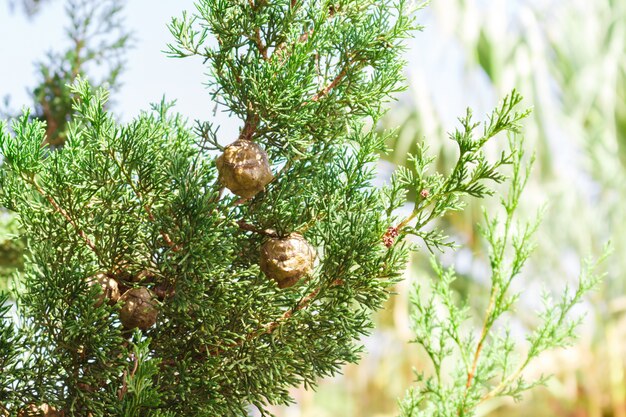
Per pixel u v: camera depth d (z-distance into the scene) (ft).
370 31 2.12
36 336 1.98
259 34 2.11
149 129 2.13
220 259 1.96
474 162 2.06
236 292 2.03
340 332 2.09
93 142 2.05
